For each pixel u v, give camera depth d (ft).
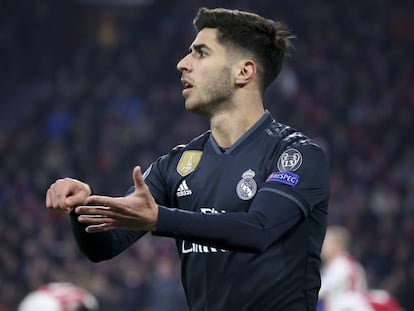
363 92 147.13
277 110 144.25
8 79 177.37
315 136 136.67
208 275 22.36
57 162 140.67
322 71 152.97
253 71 23.03
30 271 107.76
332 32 163.73
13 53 178.81
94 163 139.64
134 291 103.91
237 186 22.24
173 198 23.40
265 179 22.11
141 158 137.59
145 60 165.27
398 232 112.27
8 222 123.95
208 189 22.65
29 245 113.80
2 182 137.49
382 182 123.95
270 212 20.65
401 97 145.59
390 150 131.85
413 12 164.66
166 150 140.05
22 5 181.78
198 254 22.58
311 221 21.98
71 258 111.75
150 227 19.40
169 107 151.23
